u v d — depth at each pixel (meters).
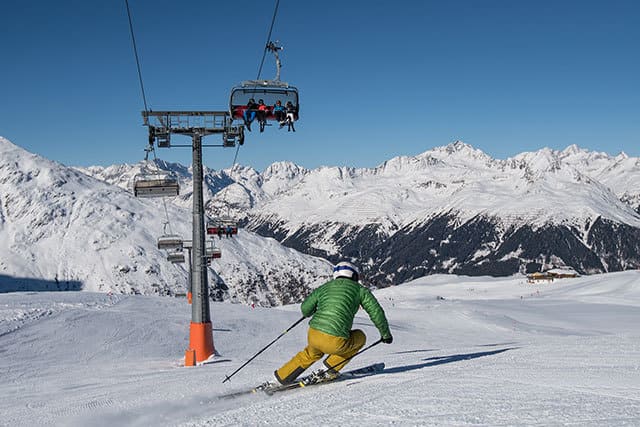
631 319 71.56
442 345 21.48
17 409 7.65
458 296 169.50
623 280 142.00
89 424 6.13
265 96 18.98
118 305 33.94
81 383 10.72
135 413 6.41
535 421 4.12
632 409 4.38
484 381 6.29
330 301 7.04
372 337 28.83
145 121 18.67
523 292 166.12
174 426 5.36
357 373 7.91
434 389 5.90
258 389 7.16
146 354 20.83
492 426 4.08
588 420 4.05
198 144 19.45
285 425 4.73
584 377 6.32
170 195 23.66
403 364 9.23
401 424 4.36
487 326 52.91
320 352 7.14
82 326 24.58
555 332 53.94
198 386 8.38
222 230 33.72
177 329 26.41
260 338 26.00
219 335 25.73
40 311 27.17
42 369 15.77
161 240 44.28
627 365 7.30
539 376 6.53
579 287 148.75
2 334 22.30
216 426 4.96
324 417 4.91
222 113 19.27
